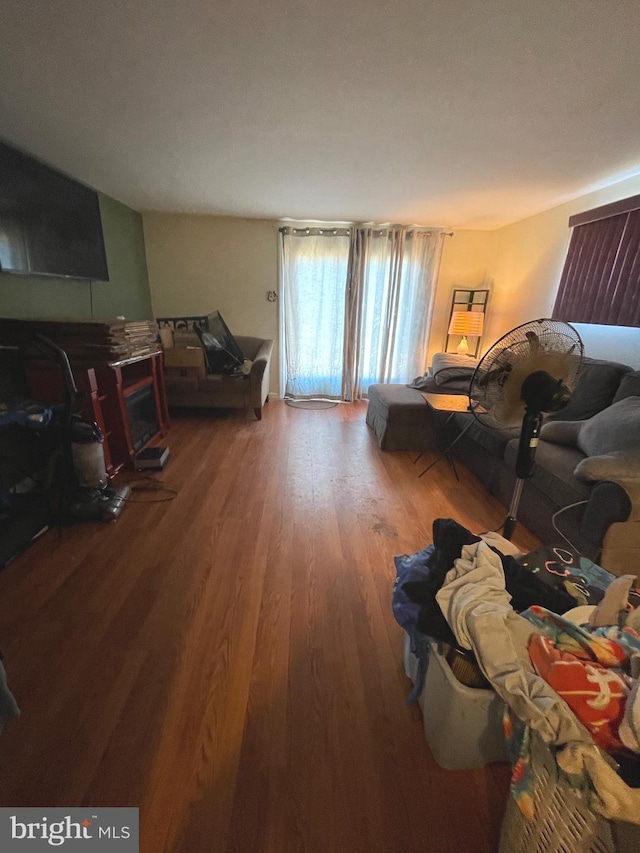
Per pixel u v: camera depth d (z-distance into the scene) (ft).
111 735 3.34
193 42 4.24
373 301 14.30
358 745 3.34
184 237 13.29
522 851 2.37
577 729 2.17
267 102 5.52
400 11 3.72
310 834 2.77
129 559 5.65
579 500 5.49
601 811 1.92
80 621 4.51
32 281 7.93
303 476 8.64
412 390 11.32
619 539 5.06
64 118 6.09
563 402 4.33
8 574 5.28
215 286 13.93
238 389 12.23
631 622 2.91
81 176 8.95
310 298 14.08
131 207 12.09
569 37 4.03
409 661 3.85
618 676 2.41
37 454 6.74
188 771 3.10
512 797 2.45
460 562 3.49
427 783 3.10
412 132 6.40
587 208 9.57
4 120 6.16
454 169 8.07
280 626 4.55
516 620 2.88
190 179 9.13
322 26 3.95
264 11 3.75
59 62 4.62
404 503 7.64
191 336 12.80
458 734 3.00
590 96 5.18
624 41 4.06
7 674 3.85
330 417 13.21
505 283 13.48
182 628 4.47
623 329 8.45
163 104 5.62
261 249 13.60
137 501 7.32
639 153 7.14
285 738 3.37
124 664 3.99
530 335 4.37
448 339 14.94
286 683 3.86
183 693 3.71
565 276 10.10
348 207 11.45
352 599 5.03
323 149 7.19
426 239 13.57
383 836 2.78
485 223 13.12
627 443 5.66
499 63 4.50
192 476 8.44
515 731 2.55
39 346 5.97
